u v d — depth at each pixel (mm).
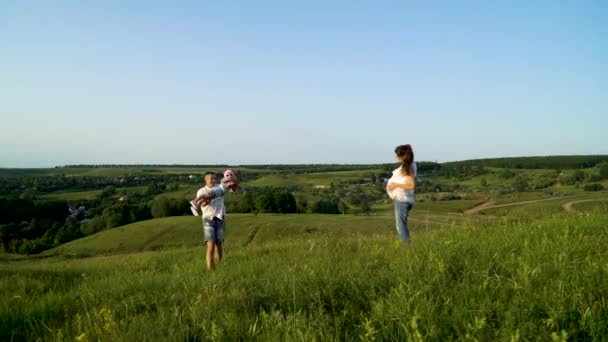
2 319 5516
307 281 5586
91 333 4574
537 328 3566
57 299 6582
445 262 5652
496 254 5840
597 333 3385
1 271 11406
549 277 4734
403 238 8586
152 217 90875
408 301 4262
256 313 4867
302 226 62969
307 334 3744
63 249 71062
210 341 4129
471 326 3498
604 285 4219
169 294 6285
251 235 62656
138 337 4273
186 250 16234
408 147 8578
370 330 3650
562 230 7734
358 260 7008
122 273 10461
